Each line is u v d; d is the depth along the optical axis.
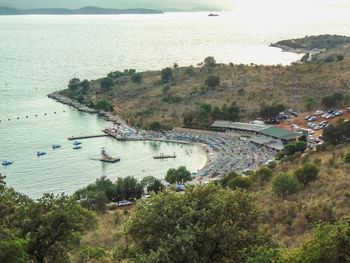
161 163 153.62
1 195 40.22
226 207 36.88
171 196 37.19
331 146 122.31
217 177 131.75
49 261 38.53
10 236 33.03
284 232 56.44
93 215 43.66
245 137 173.12
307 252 33.59
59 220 38.69
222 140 173.62
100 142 181.12
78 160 157.00
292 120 182.38
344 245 32.75
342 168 88.56
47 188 129.00
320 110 188.38
